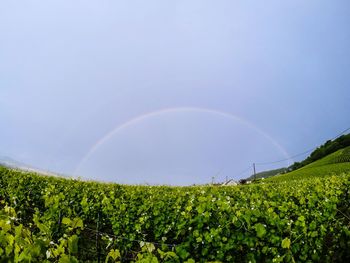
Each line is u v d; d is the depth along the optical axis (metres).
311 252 7.48
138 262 4.39
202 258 7.62
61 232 7.85
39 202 13.69
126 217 11.03
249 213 7.92
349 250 8.17
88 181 19.31
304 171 64.38
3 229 3.79
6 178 15.72
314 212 9.20
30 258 3.34
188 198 13.53
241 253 7.44
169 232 9.95
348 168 53.56
